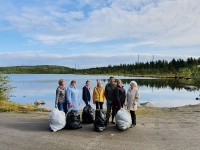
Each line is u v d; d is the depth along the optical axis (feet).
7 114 35.22
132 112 26.86
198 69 233.76
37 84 141.59
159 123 28.60
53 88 108.68
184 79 197.16
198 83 140.36
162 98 68.59
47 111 39.65
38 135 23.20
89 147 19.36
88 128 26.27
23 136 22.82
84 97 31.81
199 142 20.86
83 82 156.87
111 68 441.27
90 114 28.58
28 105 45.65
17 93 83.71
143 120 30.42
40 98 69.00
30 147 19.44
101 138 22.08
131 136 22.76
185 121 29.84
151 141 21.11
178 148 19.19
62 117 25.41
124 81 162.91
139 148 19.13
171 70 291.58
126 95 27.53
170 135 23.12
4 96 51.06
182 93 82.74
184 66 288.71
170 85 124.06
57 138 22.09
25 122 29.40
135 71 351.67
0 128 26.09
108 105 28.58
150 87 110.83
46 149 18.93
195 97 71.05
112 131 24.80
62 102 28.76
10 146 19.71
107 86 28.78
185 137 22.43
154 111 38.45
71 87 29.07
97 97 31.14
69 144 20.20
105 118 25.39
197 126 27.04
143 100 64.03
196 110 39.45
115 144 20.18
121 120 24.71
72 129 25.67
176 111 38.47
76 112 26.37
